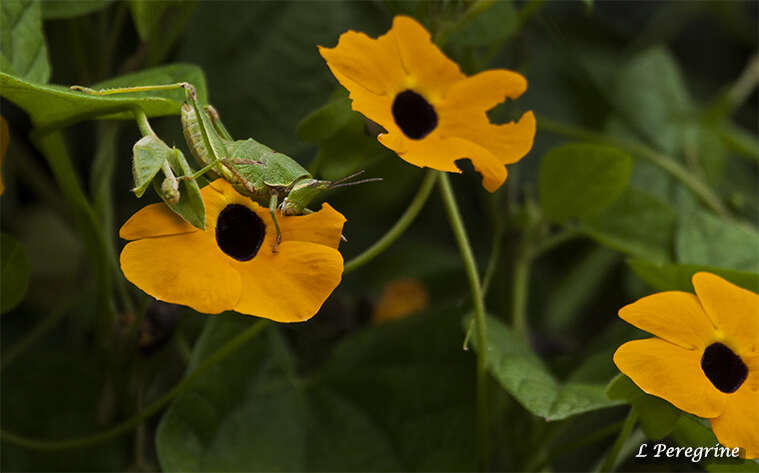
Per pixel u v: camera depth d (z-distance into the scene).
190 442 0.41
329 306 0.47
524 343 0.43
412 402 0.43
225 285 0.36
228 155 0.36
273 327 0.44
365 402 0.43
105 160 0.43
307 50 0.46
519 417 0.44
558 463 0.47
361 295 0.49
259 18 0.46
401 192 0.52
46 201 0.49
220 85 0.46
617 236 0.46
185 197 0.36
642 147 0.50
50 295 0.52
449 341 0.43
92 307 0.47
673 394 0.37
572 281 0.52
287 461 0.42
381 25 0.47
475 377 0.43
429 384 0.43
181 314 0.43
